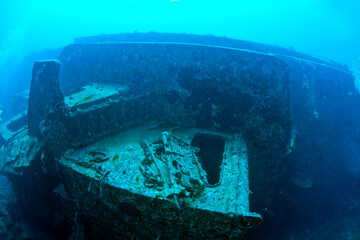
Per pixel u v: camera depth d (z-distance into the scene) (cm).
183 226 474
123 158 589
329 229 859
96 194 538
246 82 733
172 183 482
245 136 728
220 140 739
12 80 1648
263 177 741
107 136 701
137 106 804
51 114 575
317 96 886
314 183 927
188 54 813
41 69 602
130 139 695
